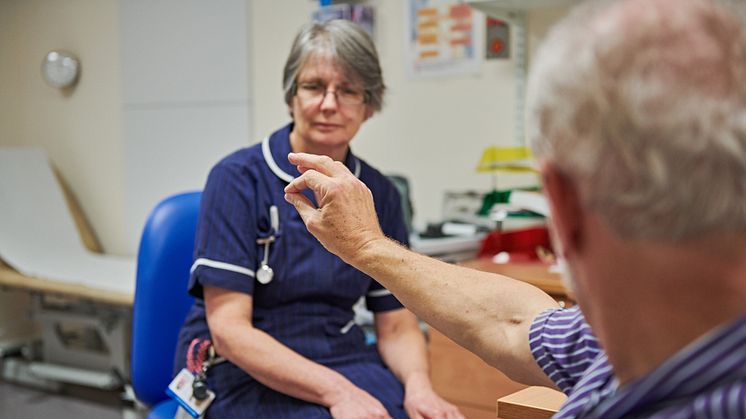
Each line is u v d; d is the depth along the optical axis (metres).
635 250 0.53
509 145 2.97
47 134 4.48
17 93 4.58
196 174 3.89
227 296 1.61
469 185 3.10
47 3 4.39
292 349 1.65
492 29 2.97
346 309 1.75
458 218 2.83
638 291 0.55
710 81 0.49
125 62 4.09
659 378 0.53
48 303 4.25
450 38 3.09
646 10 0.52
